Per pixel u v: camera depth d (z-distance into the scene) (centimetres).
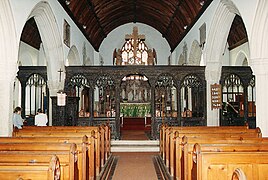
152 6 1909
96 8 1711
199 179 403
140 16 2275
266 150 456
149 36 2453
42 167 333
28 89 1678
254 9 877
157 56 2458
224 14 1203
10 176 329
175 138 695
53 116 1260
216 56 1341
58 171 344
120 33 2425
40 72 1377
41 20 1167
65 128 886
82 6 1509
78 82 1375
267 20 864
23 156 392
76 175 482
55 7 1196
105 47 2425
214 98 1342
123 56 2398
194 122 1368
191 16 1567
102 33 2266
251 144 472
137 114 1914
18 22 895
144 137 1537
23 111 1379
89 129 873
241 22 1520
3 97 880
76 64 1684
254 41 893
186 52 1864
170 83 1391
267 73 893
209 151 439
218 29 1271
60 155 440
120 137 1492
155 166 940
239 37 1666
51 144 493
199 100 1423
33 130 843
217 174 403
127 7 2022
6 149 493
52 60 1301
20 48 1584
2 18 845
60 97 1243
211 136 669
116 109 1382
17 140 598
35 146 490
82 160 544
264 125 891
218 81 1357
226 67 1368
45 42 1260
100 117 1377
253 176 399
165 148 958
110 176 805
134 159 1067
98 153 807
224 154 401
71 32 1493
